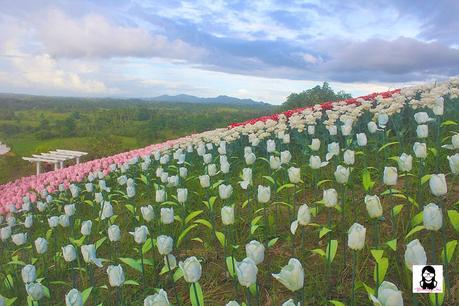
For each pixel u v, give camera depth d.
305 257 4.22
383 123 6.81
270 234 4.85
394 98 8.09
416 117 5.84
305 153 8.14
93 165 12.83
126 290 4.42
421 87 9.23
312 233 4.65
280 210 5.46
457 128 7.38
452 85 8.98
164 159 9.29
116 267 3.22
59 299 4.82
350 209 4.93
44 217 9.40
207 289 4.11
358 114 7.89
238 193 6.75
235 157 9.06
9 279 5.27
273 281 3.95
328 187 5.94
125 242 6.03
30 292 3.25
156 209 6.96
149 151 12.27
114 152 30.78
